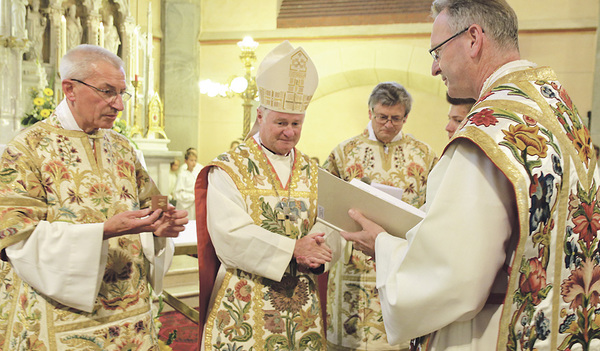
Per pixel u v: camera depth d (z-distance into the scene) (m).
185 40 9.80
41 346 1.72
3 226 1.62
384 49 9.36
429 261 1.17
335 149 3.39
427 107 10.17
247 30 9.96
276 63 2.02
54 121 1.87
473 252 1.12
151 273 2.05
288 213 2.05
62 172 1.80
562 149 1.19
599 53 7.78
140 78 8.20
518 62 1.32
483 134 1.17
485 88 1.32
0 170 1.69
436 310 1.16
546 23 8.53
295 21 9.81
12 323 1.78
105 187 1.88
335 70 9.62
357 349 3.15
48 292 1.67
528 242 1.12
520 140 1.16
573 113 1.28
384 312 1.27
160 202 1.74
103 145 1.95
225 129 10.12
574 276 1.19
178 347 3.51
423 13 9.27
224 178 2.05
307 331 2.03
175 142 9.81
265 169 2.11
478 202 1.14
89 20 6.88
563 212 1.17
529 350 1.15
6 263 1.86
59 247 1.67
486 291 1.14
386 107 3.15
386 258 1.32
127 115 7.79
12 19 5.37
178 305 3.41
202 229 2.09
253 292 1.98
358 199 1.59
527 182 1.11
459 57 1.35
